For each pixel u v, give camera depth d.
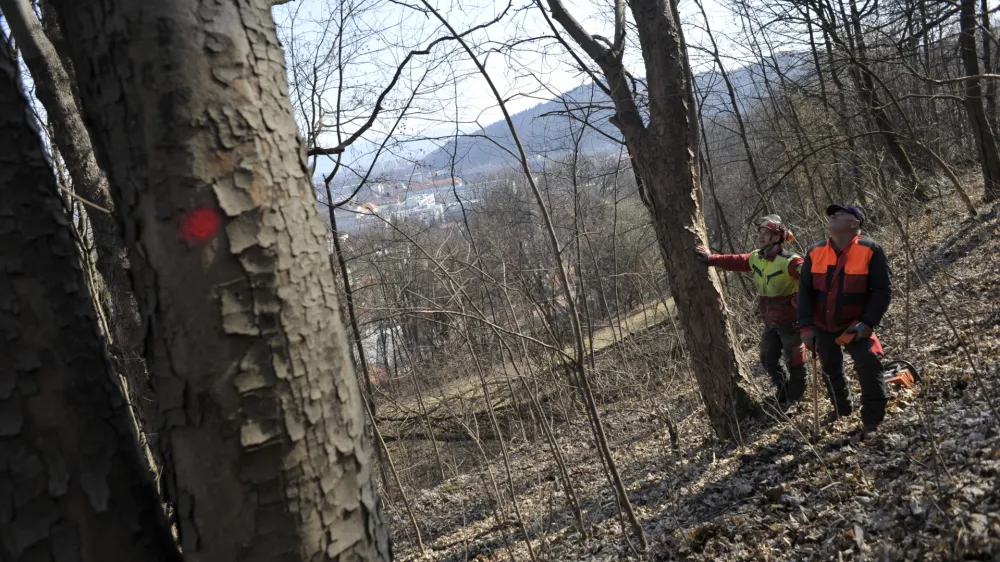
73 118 5.18
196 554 1.52
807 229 11.00
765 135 16.53
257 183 1.55
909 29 15.17
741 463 5.59
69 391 1.51
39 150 1.62
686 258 6.46
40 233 1.55
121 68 1.52
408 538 8.02
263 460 1.50
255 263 1.53
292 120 1.69
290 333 1.55
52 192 1.62
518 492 8.07
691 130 6.44
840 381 5.11
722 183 18.44
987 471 3.45
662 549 4.55
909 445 4.37
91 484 1.51
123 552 1.53
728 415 6.45
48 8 5.42
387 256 7.04
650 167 6.55
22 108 1.60
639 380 8.56
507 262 5.57
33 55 5.01
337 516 1.59
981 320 6.55
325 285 1.66
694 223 6.48
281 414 1.52
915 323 7.61
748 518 4.41
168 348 1.51
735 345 6.55
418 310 5.36
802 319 5.01
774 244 6.02
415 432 10.11
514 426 9.25
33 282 1.51
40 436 1.46
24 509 1.42
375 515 1.69
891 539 3.34
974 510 3.14
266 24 1.66
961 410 4.50
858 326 4.66
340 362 1.66
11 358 1.45
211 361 1.49
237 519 1.50
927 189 14.38
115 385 1.66
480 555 6.28
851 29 16.42
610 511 6.12
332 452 1.60
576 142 7.44
